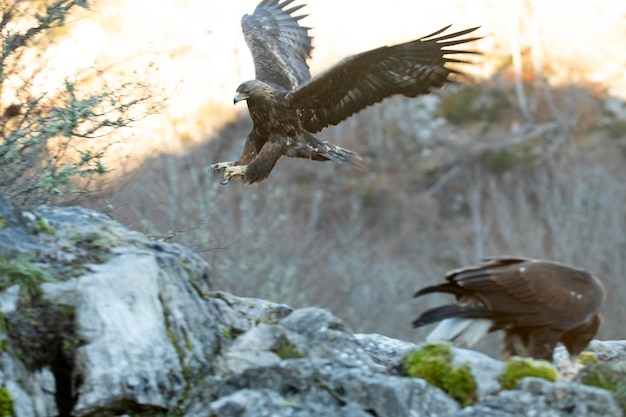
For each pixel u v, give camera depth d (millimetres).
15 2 12477
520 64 64500
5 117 12297
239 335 9836
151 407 8805
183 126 31906
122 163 16516
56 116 11742
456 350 9672
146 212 17531
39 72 13023
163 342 9000
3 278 8961
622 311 38656
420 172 57438
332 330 9820
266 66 13273
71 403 8766
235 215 31531
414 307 40875
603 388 9266
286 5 14102
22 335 8797
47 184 11086
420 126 60688
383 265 42500
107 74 17875
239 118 37219
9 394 8469
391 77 11758
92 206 14391
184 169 31125
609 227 44312
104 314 8922
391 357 10453
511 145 59219
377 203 54094
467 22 62969
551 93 63312
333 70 11758
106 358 8773
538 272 9805
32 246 9430
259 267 27797
